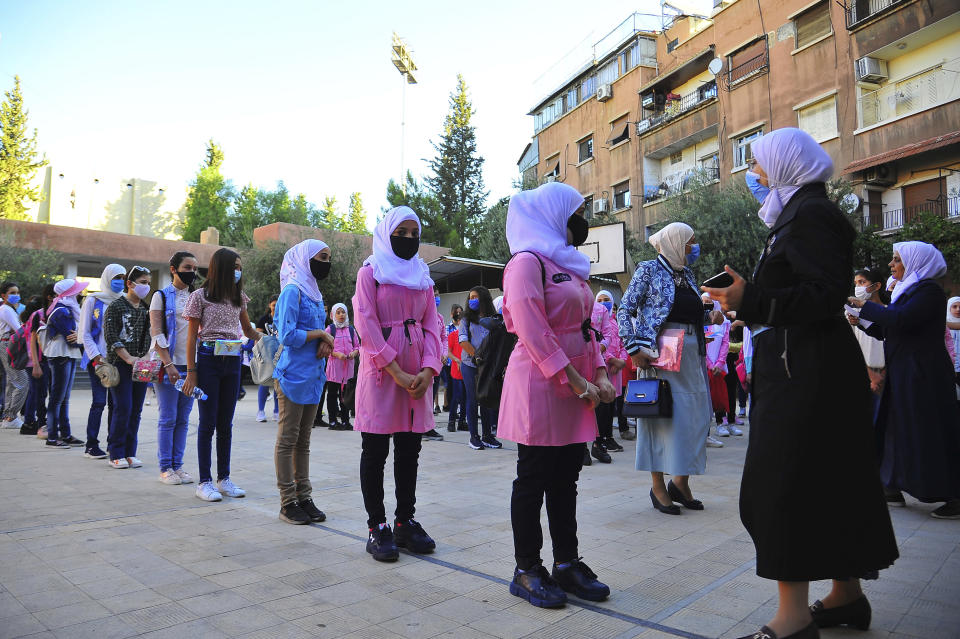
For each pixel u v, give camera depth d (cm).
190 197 5081
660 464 441
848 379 215
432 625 251
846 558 207
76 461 643
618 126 3077
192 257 553
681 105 2750
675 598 281
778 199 237
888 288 536
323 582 301
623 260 1711
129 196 4950
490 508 457
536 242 294
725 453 719
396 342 356
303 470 428
